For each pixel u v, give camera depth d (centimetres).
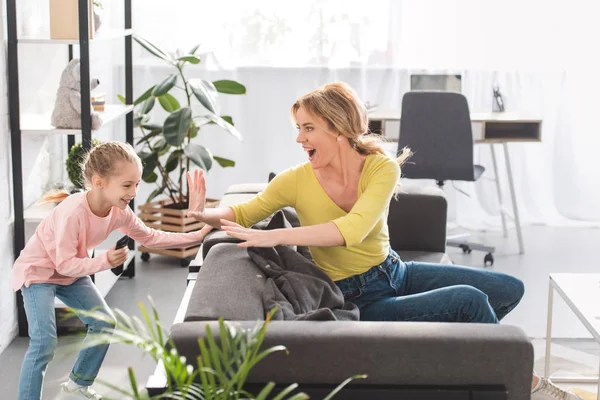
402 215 385
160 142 524
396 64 596
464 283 295
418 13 591
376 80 598
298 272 265
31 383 299
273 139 604
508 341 212
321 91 272
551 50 600
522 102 606
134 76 588
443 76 584
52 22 383
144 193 605
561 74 603
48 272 309
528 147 618
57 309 401
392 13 589
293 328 215
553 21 596
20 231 386
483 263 526
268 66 594
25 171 407
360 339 212
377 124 559
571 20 596
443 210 384
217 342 210
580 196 621
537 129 548
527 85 604
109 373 354
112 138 583
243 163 608
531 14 595
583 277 323
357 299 282
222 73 594
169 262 519
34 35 414
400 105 600
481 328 218
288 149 606
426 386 213
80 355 311
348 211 280
